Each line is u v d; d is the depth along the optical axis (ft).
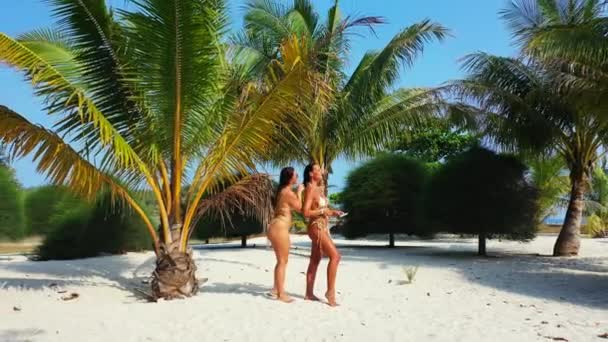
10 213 66.18
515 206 51.98
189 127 27.91
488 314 22.88
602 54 37.58
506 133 55.83
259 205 29.86
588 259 51.55
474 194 52.21
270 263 43.83
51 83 22.54
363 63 56.39
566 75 45.37
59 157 23.88
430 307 24.59
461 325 20.47
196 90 26.89
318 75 26.63
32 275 34.32
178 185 27.71
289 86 26.23
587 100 38.04
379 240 95.35
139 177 27.17
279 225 25.76
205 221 65.62
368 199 69.10
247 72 47.14
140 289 28.68
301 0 54.08
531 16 55.01
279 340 18.04
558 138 56.13
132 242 56.24
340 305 24.64
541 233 116.37
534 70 54.70
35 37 30.22
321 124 51.47
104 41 26.66
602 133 50.93
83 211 54.03
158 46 25.61
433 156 128.88
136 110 27.20
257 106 26.86
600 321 21.43
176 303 24.67
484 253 56.08
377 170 70.08
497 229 52.31
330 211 25.50
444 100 54.49
